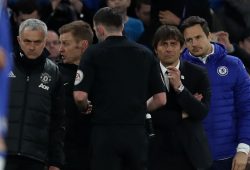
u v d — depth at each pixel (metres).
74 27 23.23
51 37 28.53
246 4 34.12
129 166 21.39
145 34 31.61
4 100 9.27
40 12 30.61
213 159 24.12
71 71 23.12
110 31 21.42
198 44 24.12
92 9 32.59
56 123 21.52
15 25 29.66
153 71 21.70
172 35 22.58
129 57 21.27
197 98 22.64
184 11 31.53
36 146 20.84
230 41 33.41
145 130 21.66
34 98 20.92
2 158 9.38
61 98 21.48
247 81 24.50
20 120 20.75
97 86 21.22
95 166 21.20
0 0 9.55
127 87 21.16
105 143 21.06
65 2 31.61
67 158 22.67
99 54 21.17
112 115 21.09
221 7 34.34
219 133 24.14
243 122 24.33
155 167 22.45
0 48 9.26
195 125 22.73
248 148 24.17
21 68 21.05
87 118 22.62
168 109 22.55
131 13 33.66
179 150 22.53
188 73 22.91
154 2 31.73
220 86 24.25
